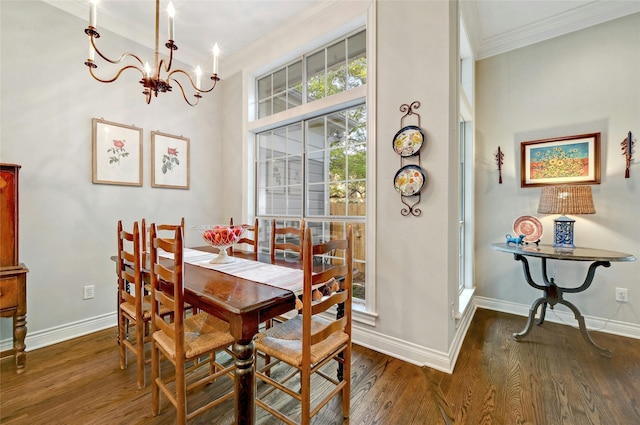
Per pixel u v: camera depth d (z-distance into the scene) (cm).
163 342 143
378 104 217
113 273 264
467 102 259
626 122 238
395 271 209
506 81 292
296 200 301
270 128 322
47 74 226
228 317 121
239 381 118
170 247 133
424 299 196
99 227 255
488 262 305
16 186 190
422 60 195
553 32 266
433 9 191
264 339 146
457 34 208
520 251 216
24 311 188
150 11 251
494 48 296
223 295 127
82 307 246
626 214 238
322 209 278
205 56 329
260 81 336
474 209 308
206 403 161
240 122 340
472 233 301
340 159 263
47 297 227
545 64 272
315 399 165
